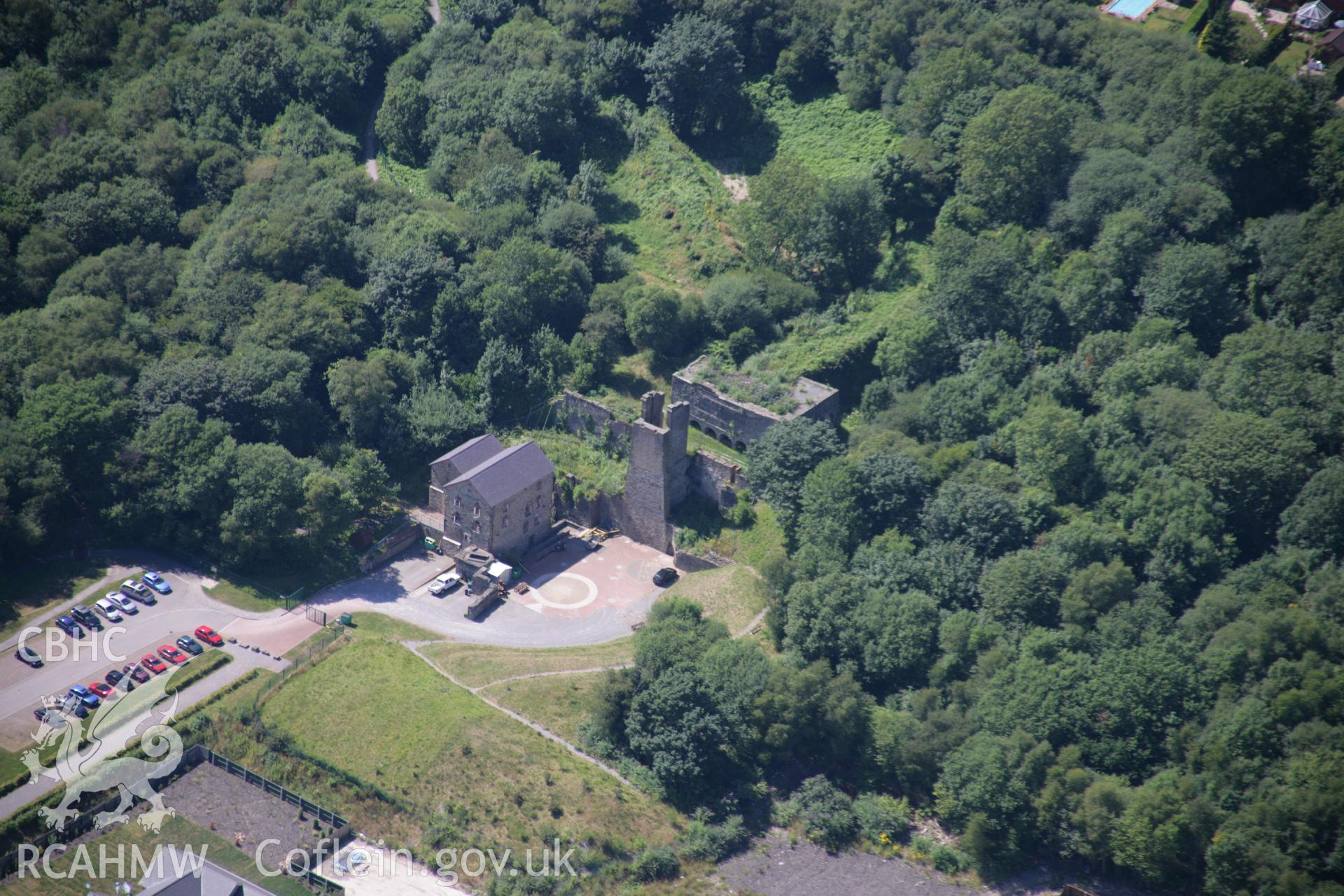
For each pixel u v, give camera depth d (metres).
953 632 159.75
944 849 147.12
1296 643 149.50
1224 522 169.12
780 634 172.50
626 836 147.88
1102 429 181.00
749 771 156.75
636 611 187.38
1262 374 180.00
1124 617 157.88
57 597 181.62
